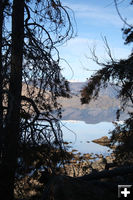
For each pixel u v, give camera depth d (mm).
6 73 6395
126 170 4047
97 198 3045
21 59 6730
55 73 7047
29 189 6320
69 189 3078
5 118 6020
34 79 7020
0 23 6453
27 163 6469
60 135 7086
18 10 6848
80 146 27484
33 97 7137
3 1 6617
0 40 6402
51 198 3381
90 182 3570
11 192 6418
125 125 9531
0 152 6180
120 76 8516
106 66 8477
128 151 8039
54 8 7570
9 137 6234
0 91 5758
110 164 6145
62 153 6938
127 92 8969
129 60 8148
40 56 6953
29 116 7086
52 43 7312
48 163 6551
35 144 6660
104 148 26312
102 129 55625
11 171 6320
